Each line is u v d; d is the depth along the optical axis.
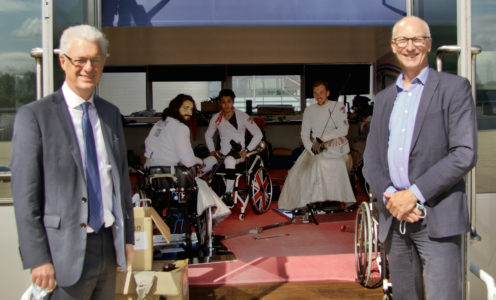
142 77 11.04
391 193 2.23
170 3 4.89
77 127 1.91
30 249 1.73
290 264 4.06
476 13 3.59
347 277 3.71
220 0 4.91
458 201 2.12
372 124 2.42
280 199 5.91
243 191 6.14
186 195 4.14
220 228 5.53
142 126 10.02
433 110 2.13
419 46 2.17
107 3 4.85
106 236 1.96
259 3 5.00
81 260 1.81
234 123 6.04
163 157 4.11
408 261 2.31
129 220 2.13
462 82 2.12
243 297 3.41
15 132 1.79
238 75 11.09
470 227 2.38
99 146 1.97
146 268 3.02
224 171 5.87
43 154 1.80
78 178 1.84
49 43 2.61
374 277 3.62
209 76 11.09
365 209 3.35
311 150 5.66
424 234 2.17
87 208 1.85
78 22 3.17
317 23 5.05
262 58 10.16
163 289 2.93
